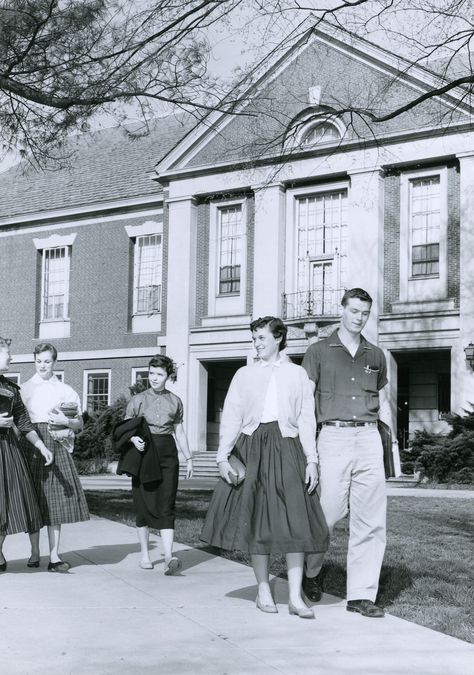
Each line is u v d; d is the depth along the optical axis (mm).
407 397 25922
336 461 6211
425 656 5070
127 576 7480
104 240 31922
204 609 6191
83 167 34656
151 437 7797
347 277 25578
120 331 31031
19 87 11625
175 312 28375
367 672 4723
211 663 4828
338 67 25141
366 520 6227
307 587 6621
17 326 33938
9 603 6246
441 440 22156
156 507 7793
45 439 7633
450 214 24047
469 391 22984
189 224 28359
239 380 6203
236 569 7984
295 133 14648
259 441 6039
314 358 6363
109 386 31188
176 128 34344
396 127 24328
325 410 6301
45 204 33750
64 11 11242
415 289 24500
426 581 7543
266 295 26453
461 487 20656
